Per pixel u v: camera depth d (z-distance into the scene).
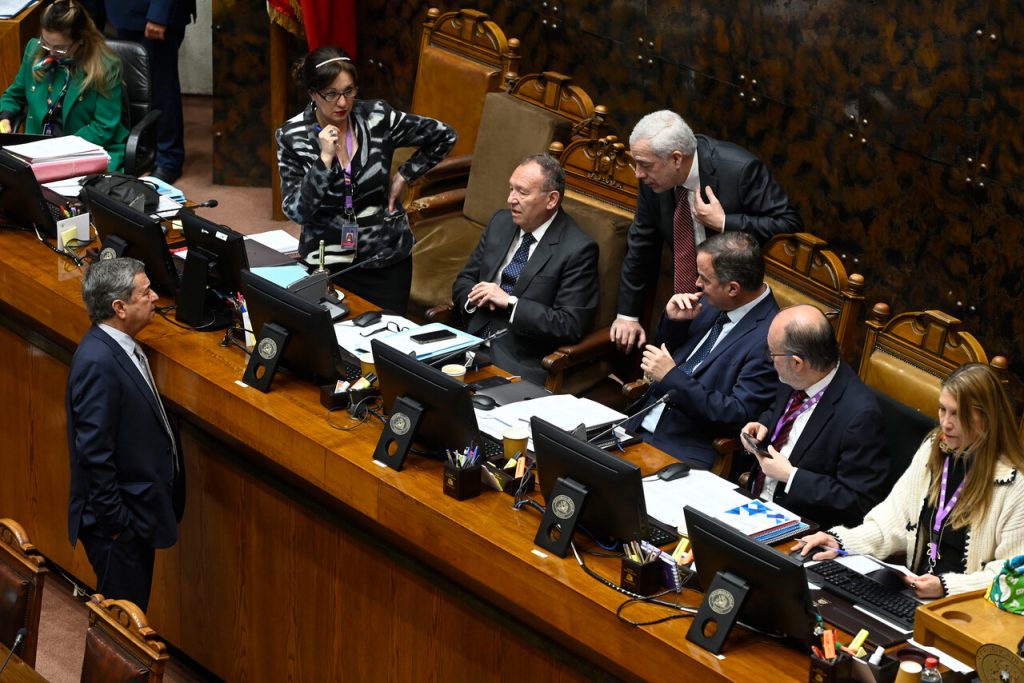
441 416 4.97
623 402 7.48
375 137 6.73
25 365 6.73
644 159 6.58
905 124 6.91
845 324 6.22
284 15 10.14
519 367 7.18
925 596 4.50
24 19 10.09
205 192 11.17
